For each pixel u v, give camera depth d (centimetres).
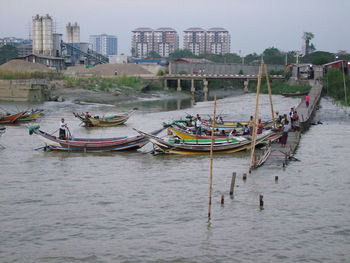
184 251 1927
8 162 3512
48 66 13812
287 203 2520
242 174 3144
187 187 2827
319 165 3422
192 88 12925
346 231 2138
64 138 3991
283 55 19800
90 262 1830
